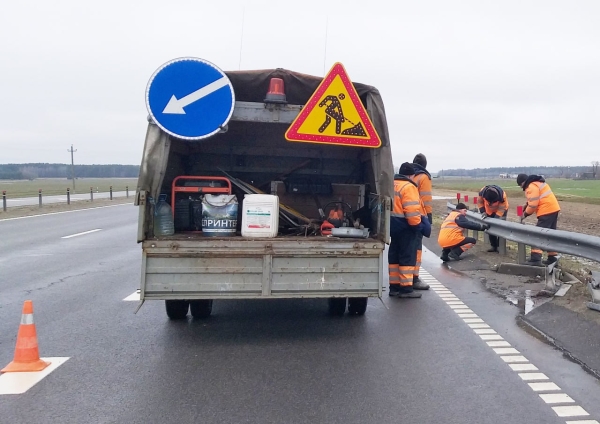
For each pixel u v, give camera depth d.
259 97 7.38
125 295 9.23
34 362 5.67
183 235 6.83
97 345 6.43
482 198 13.44
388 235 6.50
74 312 8.02
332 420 4.45
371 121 6.72
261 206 6.69
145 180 6.29
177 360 5.91
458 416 4.53
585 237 8.24
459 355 6.08
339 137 6.64
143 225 6.23
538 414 4.57
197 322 7.50
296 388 5.13
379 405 4.75
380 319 7.66
